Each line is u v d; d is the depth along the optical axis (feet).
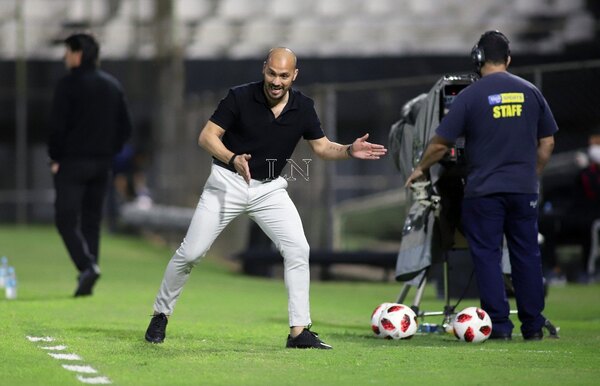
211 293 117.91
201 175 178.70
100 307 94.79
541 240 87.92
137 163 204.44
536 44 232.12
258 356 62.69
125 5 227.20
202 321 85.66
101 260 161.68
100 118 100.42
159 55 219.20
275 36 242.37
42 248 172.45
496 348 68.33
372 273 152.66
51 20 234.58
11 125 228.43
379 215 176.04
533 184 72.49
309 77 237.66
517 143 72.13
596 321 92.07
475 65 74.38
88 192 103.14
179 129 190.80
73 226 101.71
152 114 218.18
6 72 230.68
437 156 72.13
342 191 194.08
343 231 175.73
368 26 242.99
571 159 156.35
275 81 62.28
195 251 64.95
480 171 72.33
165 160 197.88
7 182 225.35
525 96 72.23
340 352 65.00
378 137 193.47
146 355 62.80
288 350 65.67
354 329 81.82
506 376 56.34
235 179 64.54
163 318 68.28
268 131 64.13
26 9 235.61
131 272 146.30
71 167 100.22
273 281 142.61
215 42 239.71
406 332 72.59
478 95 71.97
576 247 146.20
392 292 125.08
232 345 68.13
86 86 99.60
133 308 94.43
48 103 226.38
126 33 223.71
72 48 100.12
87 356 62.28
